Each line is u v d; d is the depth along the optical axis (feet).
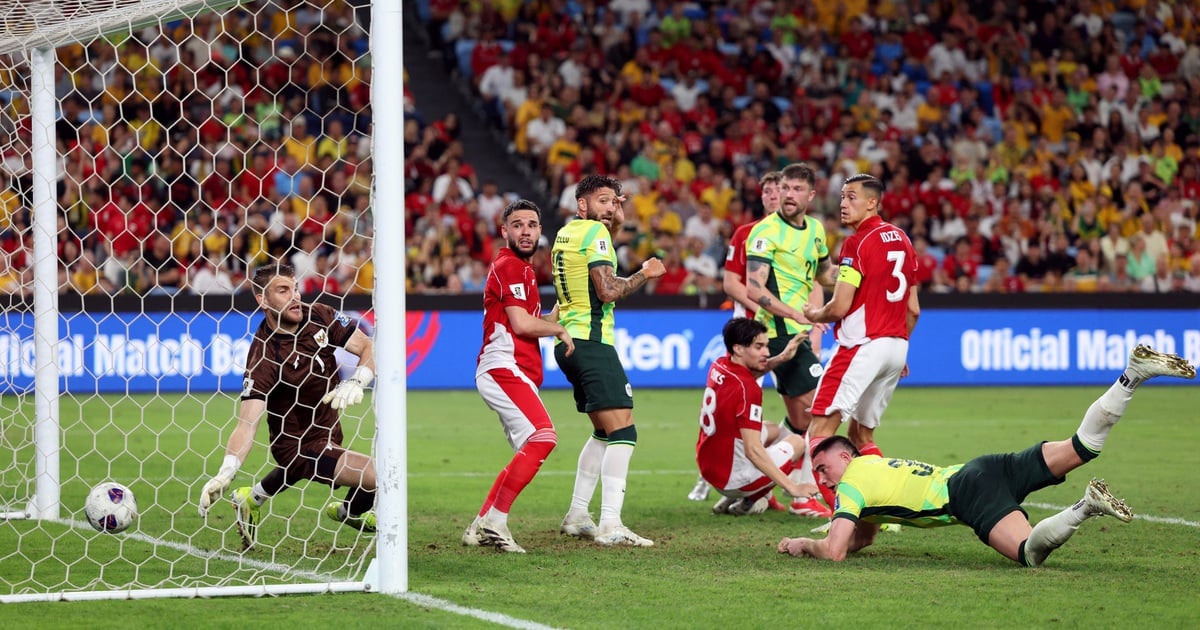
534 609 31.50
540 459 40.70
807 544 39.06
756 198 124.77
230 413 85.20
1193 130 144.77
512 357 41.16
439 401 97.66
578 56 137.39
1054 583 34.71
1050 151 140.56
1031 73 148.97
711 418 46.98
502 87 136.36
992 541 37.22
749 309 51.96
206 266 103.24
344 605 31.96
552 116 130.72
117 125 110.42
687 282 113.39
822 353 108.37
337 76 121.29
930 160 132.46
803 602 32.32
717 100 137.18
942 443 71.92
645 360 106.52
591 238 42.65
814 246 51.90
